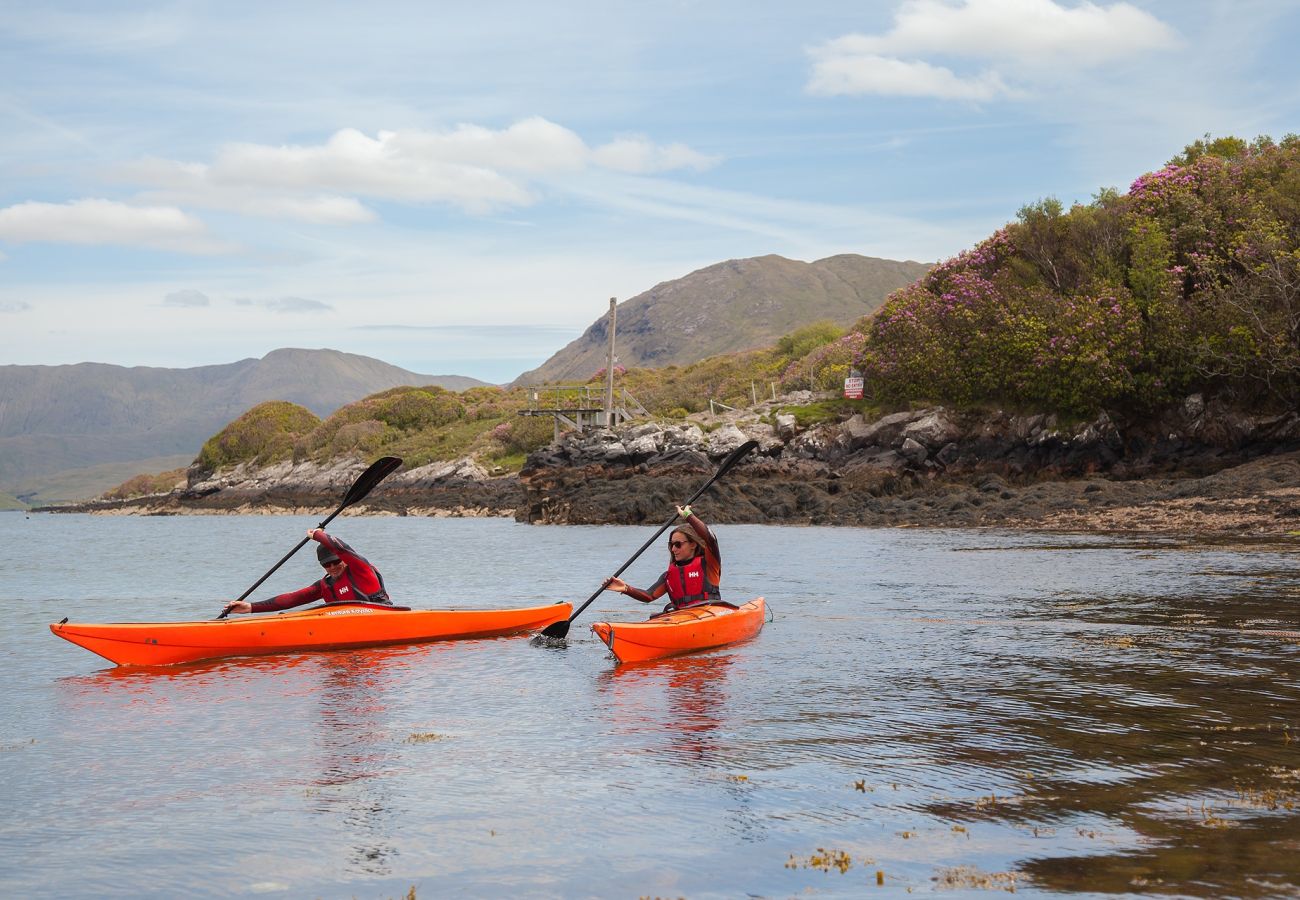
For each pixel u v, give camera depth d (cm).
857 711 798
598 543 3344
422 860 489
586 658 1080
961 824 520
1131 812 531
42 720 809
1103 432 4072
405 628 1184
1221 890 423
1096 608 1383
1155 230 4262
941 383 4494
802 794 580
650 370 10869
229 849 508
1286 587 1555
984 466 4319
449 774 638
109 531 6172
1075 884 436
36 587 2123
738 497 4247
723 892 443
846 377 5594
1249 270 3803
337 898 445
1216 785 578
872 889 440
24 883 466
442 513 6669
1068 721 750
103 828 542
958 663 1007
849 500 4019
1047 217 4862
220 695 905
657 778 620
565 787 604
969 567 1984
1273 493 2844
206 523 7412
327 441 9769
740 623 1173
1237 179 4356
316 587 1205
